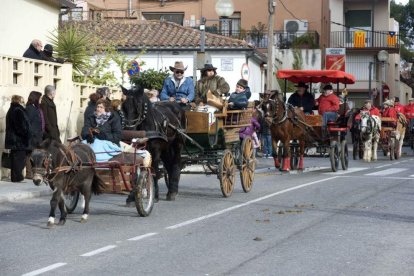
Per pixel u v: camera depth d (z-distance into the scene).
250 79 39.50
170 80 16.97
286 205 15.45
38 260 9.81
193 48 36.19
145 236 11.65
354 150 32.66
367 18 58.22
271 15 31.64
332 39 57.38
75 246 10.80
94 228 12.45
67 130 22.42
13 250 10.51
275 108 22.58
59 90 22.23
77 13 43.66
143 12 50.22
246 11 50.97
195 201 16.11
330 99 24.61
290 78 25.00
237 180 20.73
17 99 18.50
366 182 20.48
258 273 9.07
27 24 25.95
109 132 13.73
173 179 16.22
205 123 16.12
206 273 9.06
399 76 69.56
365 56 56.97
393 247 10.81
